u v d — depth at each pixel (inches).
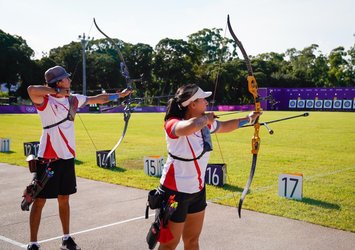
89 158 455.8
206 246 180.4
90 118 1393.9
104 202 260.1
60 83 175.2
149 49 2596.0
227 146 572.4
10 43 2343.8
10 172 370.3
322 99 2413.9
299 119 1296.8
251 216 225.1
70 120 179.5
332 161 430.9
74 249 177.2
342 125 1009.5
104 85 2498.8
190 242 138.2
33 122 1152.8
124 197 273.0
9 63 2277.3
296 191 261.7
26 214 234.7
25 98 2444.6
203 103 128.6
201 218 135.4
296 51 3316.9
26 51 2343.8
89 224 215.2
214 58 3427.7
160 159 348.5
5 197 276.2
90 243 187.2
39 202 174.4
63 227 181.2
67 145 177.6
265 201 255.9
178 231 128.6
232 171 369.4
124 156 475.2
